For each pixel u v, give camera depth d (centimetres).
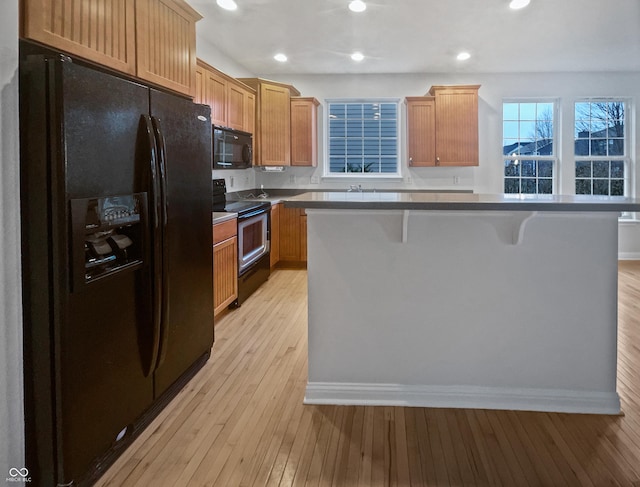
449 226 206
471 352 210
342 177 594
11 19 127
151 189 182
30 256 139
